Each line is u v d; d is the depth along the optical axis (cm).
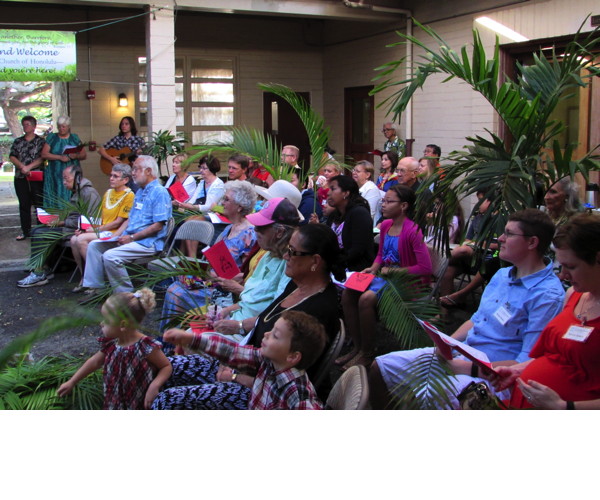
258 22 1380
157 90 1017
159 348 317
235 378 313
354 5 1068
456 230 598
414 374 273
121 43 1291
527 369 270
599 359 249
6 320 608
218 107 1379
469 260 573
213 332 368
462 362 298
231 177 700
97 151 1241
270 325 307
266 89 557
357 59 1298
